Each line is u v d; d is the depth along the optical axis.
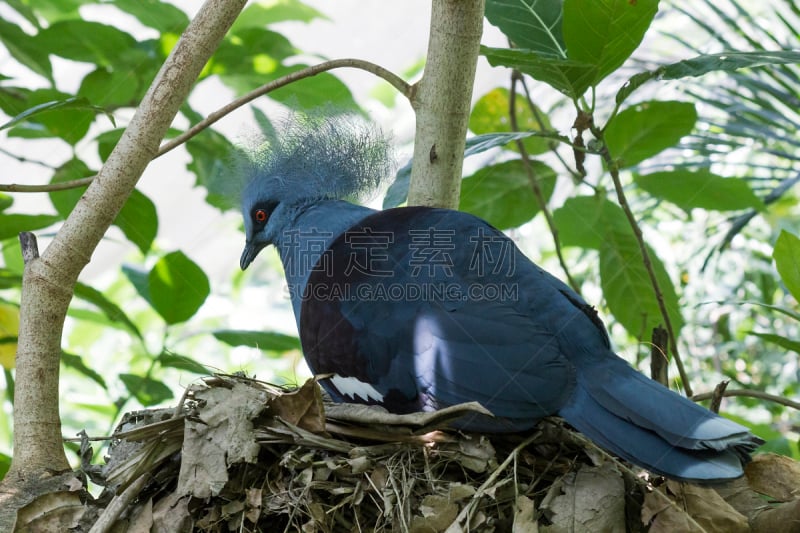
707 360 11.47
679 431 5.53
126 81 10.16
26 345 6.13
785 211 11.97
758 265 11.50
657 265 9.15
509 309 6.37
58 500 5.95
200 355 15.67
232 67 10.69
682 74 7.19
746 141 10.81
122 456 6.42
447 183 7.31
